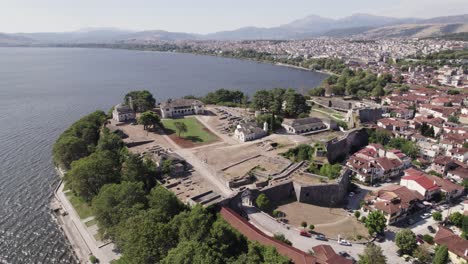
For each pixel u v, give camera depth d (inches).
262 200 4475.9
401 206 4557.1
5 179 5733.3
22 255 4020.7
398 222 4515.3
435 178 5369.1
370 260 3393.2
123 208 3944.4
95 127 7066.9
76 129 6742.1
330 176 5201.8
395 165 5910.4
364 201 4877.0
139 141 6648.6
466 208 4616.1
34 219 4702.3
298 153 6141.7
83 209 4879.4
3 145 7185.0
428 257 3636.8
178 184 5054.1
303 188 4847.4
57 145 6003.9
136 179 4847.4
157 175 5300.2
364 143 7455.7
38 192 5393.7
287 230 4082.2
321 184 4879.4
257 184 4923.7
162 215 3750.0
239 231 3774.6
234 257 3351.4
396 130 7810.0
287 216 4498.0
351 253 3732.8
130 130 7381.9
